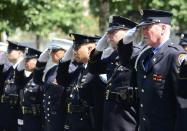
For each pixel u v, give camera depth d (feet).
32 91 43.88
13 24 73.72
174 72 28.96
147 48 30.91
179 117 28.48
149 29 29.89
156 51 30.12
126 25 33.65
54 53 41.81
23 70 45.70
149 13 29.96
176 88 28.73
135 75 33.17
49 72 41.83
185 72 28.37
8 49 47.88
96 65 34.99
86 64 37.11
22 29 74.08
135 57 32.76
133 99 33.32
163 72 29.53
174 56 29.22
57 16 75.15
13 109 47.44
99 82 35.45
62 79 38.78
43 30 74.38
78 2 79.92
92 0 83.82
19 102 46.98
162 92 29.48
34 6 73.10
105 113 34.42
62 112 40.06
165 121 29.55
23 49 48.06
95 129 35.99
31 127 44.55
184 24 76.54
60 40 41.96
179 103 28.48
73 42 37.76
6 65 47.93
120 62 33.37
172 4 74.74
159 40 29.96
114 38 33.68
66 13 76.84
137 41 33.19
